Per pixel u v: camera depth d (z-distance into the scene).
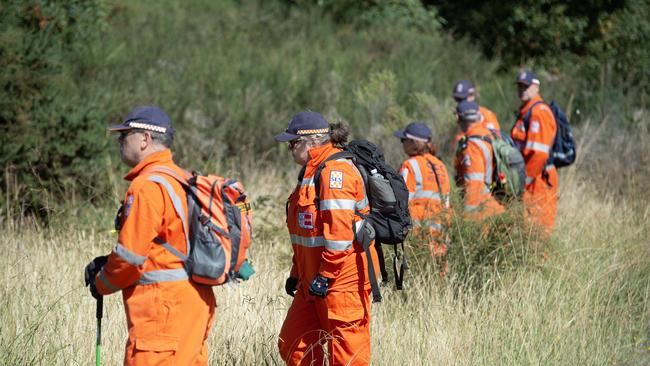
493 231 21.62
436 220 20.91
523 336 17.61
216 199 12.09
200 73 37.66
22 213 23.20
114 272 11.55
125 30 41.06
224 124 33.91
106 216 24.72
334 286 14.29
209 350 15.89
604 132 36.00
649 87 42.84
